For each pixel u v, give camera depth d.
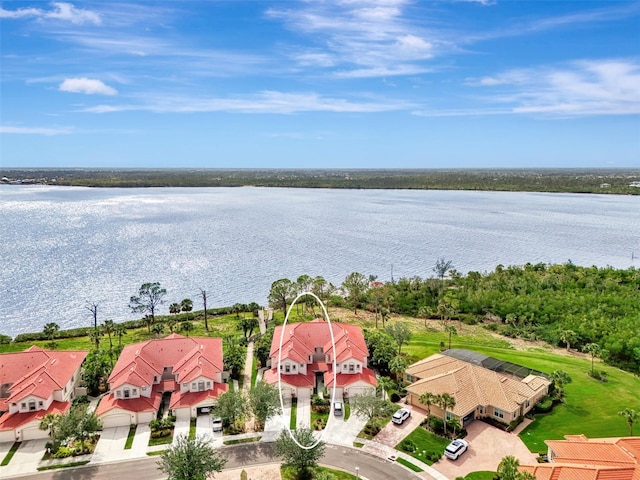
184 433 58.38
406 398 66.75
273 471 50.88
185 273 153.12
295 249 191.38
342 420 61.56
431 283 128.75
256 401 59.84
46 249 182.25
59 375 64.69
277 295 109.94
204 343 74.88
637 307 103.44
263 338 81.00
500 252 188.88
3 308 118.88
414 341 94.12
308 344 76.31
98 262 164.50
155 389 66.69
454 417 59.19
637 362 83.38
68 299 126.00
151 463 52.38
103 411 60.06
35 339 94.69
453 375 65.25
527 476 43.31
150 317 106.56
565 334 91.75
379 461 52.81
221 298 129.88
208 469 46.59
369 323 107.69
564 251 190.50
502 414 60.91
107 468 51.34
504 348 91.75
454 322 110.06
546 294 114.50
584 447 49.84
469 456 53.84
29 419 57.50
